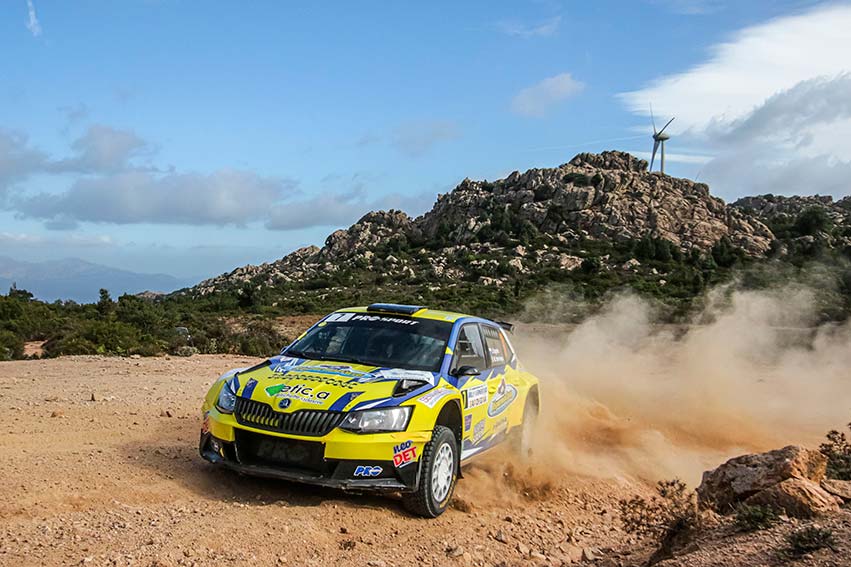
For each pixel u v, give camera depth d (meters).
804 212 147.88
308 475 5.86
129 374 15.63
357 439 5.84
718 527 5.18
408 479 6.02
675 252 126.62
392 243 169.62
